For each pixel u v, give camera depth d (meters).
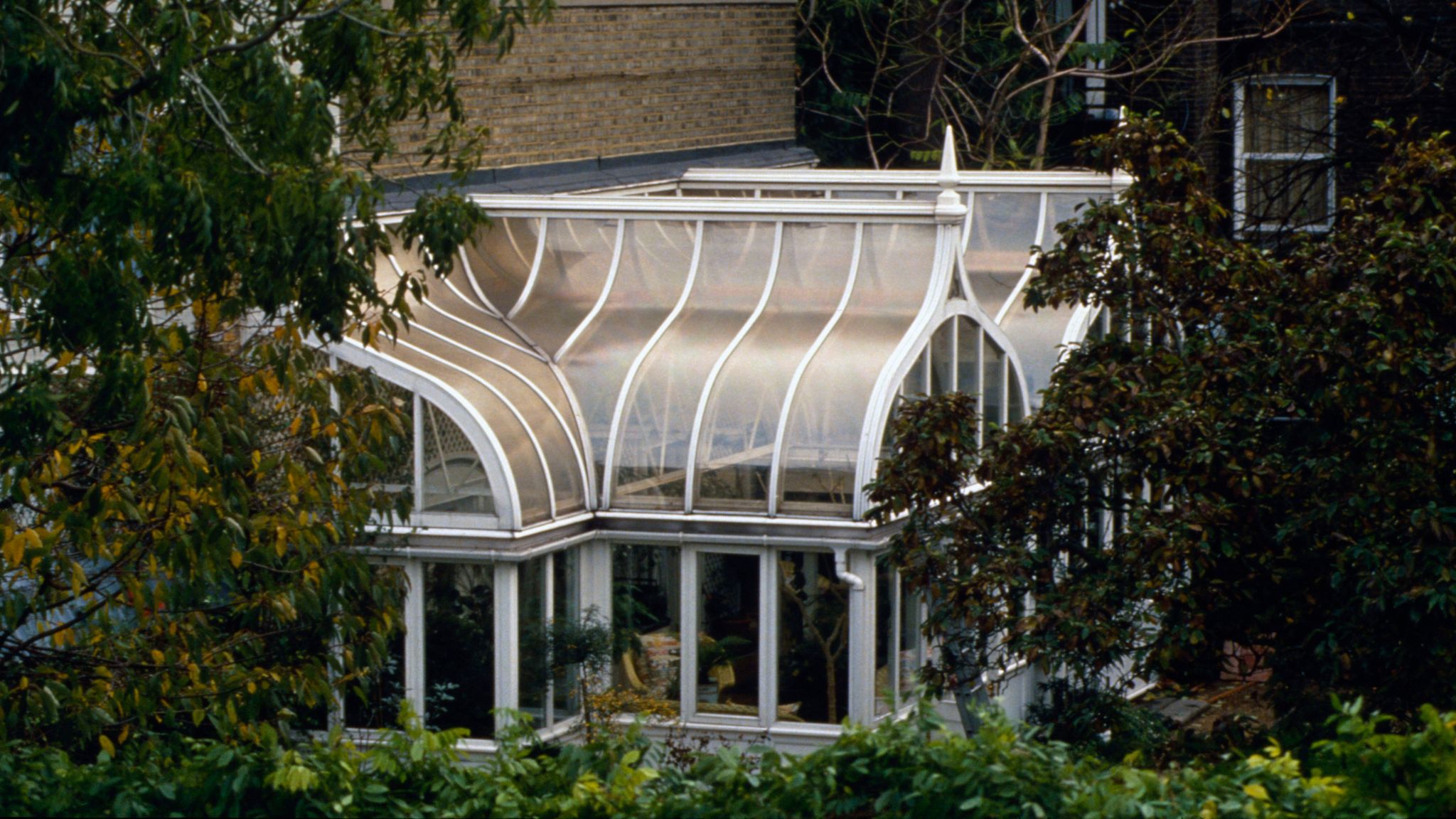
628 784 7.00
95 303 8.34
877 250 16.48
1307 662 11.30
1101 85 29.12
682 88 24.56
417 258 16.86
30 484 9.14
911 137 30.08
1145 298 12.02
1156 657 10.79
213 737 13.59
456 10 9.55
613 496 15.45
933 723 6.82
